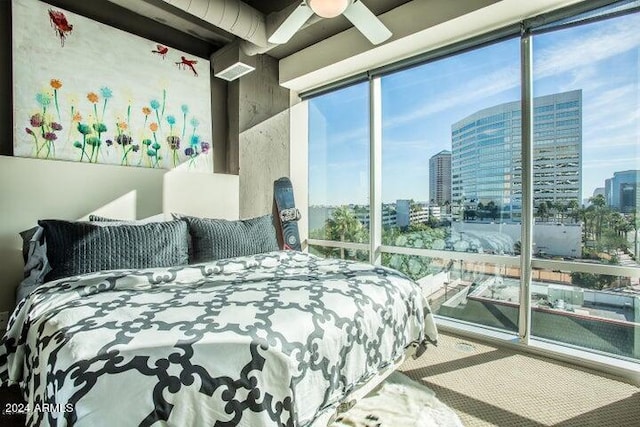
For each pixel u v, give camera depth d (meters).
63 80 2.26
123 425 0.77
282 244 3.48
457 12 2.31
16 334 1.37
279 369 1.03
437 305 2.96
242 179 3.23
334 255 3.71
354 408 1.64
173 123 2.82
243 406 0.93
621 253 2.09
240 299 1.34
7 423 1.45
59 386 0.83
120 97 2.52
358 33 2.87
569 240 2.28
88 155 2.36
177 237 2.04
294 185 3.75
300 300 1.36
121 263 1.78
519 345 2.38
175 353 0.93
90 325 1.06
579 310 2.24
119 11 2.57
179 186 2.75
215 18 2.22
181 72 2.87
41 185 2.10
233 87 3.26
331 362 1.25
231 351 0.99
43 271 1.83
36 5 2.16
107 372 0.84
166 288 1.51
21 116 2.10
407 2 2.55
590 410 1.68
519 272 2.46
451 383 1.93
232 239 2.27
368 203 3.38
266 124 3.46
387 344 1.58
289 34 2.22
